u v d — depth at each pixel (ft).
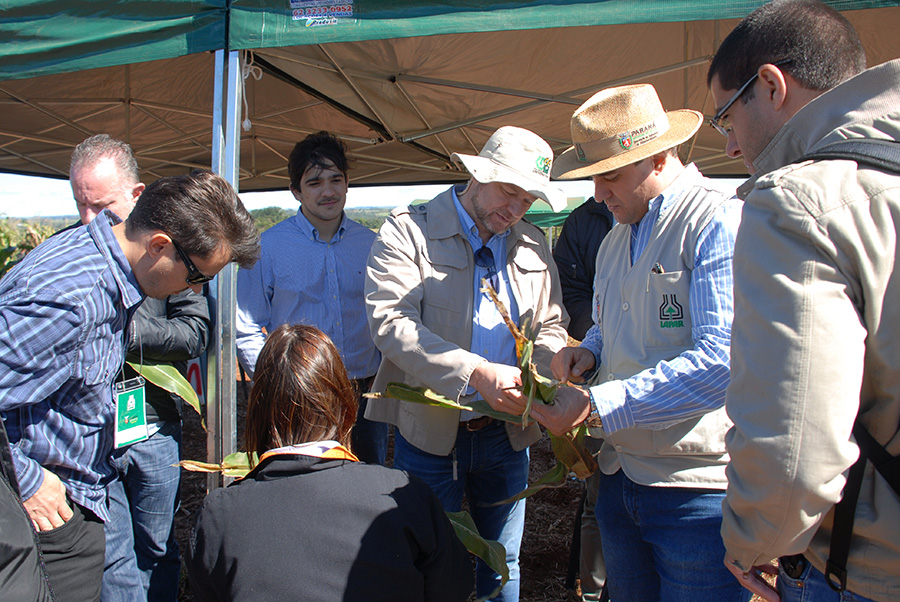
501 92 14.53
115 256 5.22
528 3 6.79
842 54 3.48
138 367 6.84
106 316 5.19
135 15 7.48
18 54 7.52
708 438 5.23
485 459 7.34
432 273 6.98
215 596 3.82
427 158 25.53
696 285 5.10
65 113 17.20
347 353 9.14
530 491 6.28
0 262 20.90
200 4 7.36
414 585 3.88
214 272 5.41
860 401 3.18
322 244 9.11
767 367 3.02
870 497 3.17
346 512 3.82
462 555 4.53
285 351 4.12
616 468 6.07
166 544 7.84
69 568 5.38
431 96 15.74
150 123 19.08
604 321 6.13
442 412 6.97
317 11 7.11
